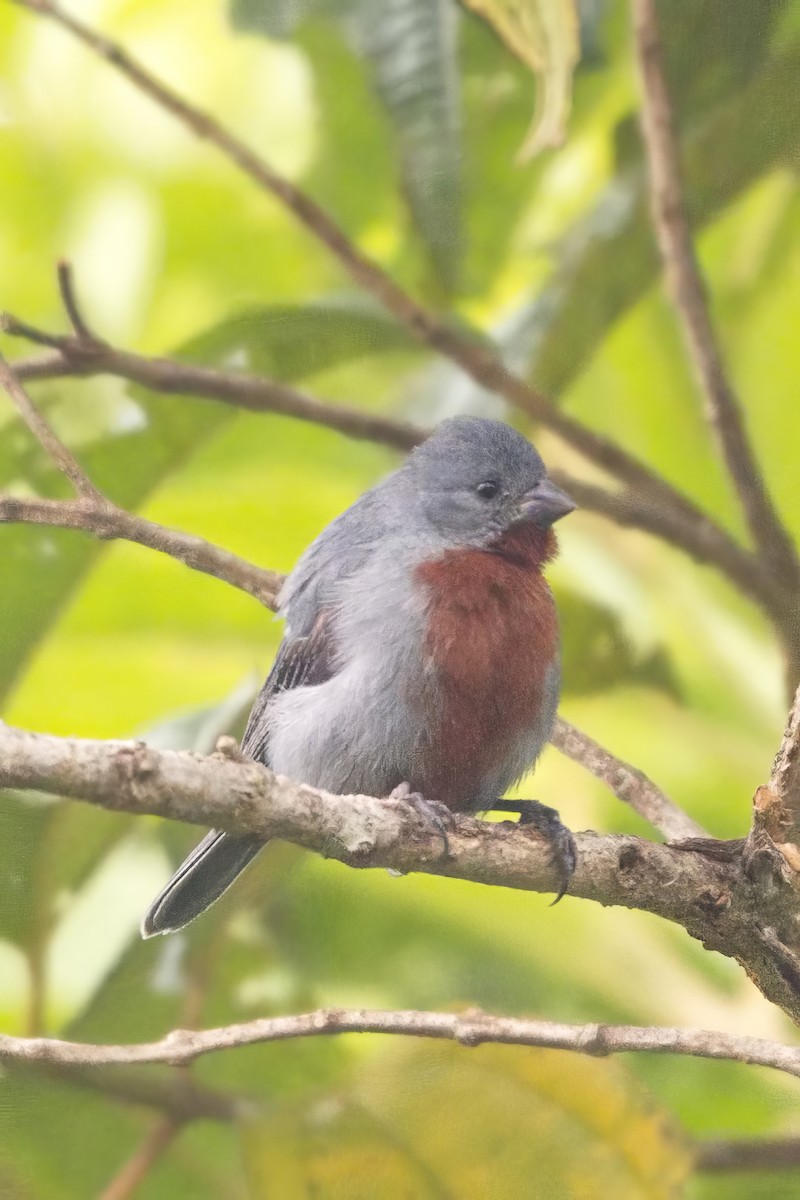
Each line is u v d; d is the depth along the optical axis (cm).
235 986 289
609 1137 282
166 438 289
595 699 293
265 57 296
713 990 291
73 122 296
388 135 291
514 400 289
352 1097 282
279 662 289
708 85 289
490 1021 281
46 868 287
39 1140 285
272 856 289
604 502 289
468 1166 282
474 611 288
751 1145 285
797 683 288
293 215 289
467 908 291
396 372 293
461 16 288
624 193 289
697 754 293
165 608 292
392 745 288
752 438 293
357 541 289
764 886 283
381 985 291
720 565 288
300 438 293
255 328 289
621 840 283
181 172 296
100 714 293
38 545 288
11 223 297
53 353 289
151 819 291
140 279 296
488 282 292
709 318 288
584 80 292
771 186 292
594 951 291
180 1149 285
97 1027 288
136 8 296
